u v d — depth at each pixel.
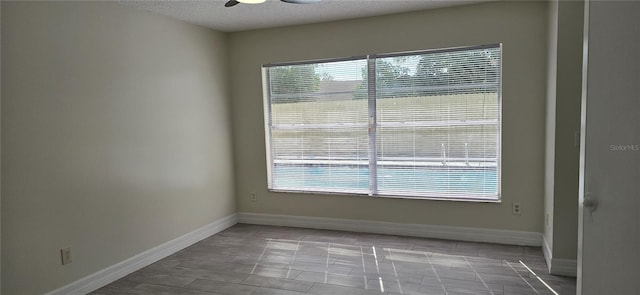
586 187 1.67
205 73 4.60
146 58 3.78
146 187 3.78
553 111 3.27
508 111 3.97
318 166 4.83
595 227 1.67
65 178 3.02
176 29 4.16
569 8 3.07
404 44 4.27
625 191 1.58
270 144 5.04
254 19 4.31
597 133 1.63
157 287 3.26
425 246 4.07
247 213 5.16
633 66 1.54
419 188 4.41
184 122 4.27
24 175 2.74
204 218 4.58
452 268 3.47
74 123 3.08
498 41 3.94
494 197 4.14
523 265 3.50
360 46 4.45
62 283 3.01
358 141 4.62
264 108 4.95
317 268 3.56
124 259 3.54
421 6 4.02
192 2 3.56
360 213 4.64
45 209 2.88
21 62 2.71
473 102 4.12
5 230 2.64
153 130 3.86
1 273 2.62
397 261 3.67
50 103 2.90
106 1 3.35
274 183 5.07
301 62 4.74
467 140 4.18
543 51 3.81
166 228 4.02
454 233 4.26
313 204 4.86
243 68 4.97
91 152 3.23
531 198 3.97
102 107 3.32
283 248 4.13
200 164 4.52
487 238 4.16
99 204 3.30
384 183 4.55
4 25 2.60
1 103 2.59
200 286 3.25
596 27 1.61
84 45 3.16
